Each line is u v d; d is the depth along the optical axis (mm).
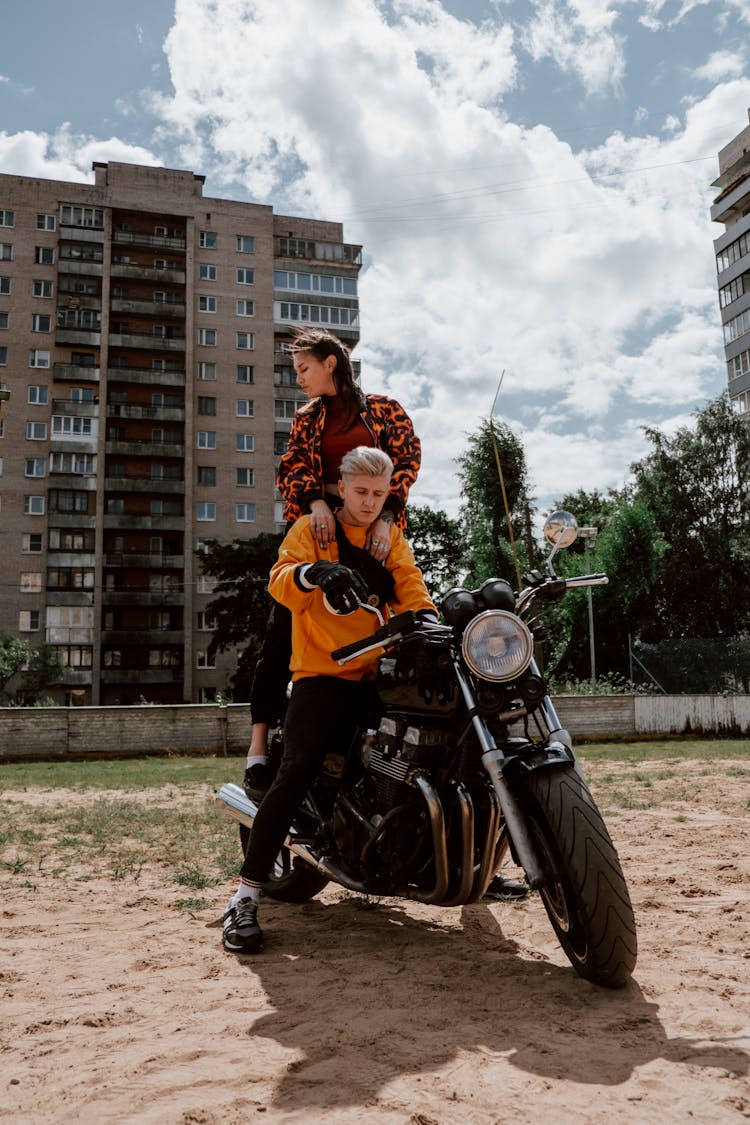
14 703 52188
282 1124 1850
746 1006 2559
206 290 62844
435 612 3514
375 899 4301
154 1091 2045
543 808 2732
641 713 25297
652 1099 1936
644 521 40625
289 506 3764
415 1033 2377
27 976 3023
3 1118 1934
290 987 2836
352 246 65562
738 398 59312
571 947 2834
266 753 3893
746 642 26219
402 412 4016
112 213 62156
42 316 60188
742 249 58750
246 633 49188
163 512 60094
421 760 2969
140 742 22984
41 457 58562
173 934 3604
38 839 6328
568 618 40281
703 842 5613
